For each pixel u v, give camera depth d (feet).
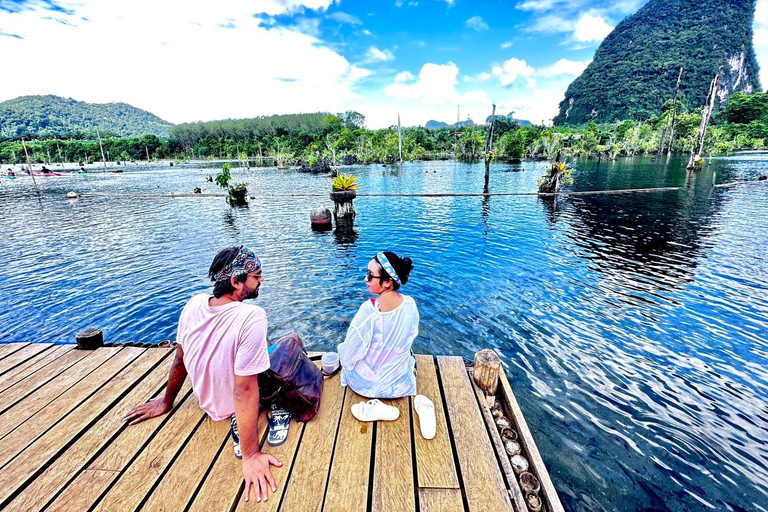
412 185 94.73
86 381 10.33
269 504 6.54
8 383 10.24
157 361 11.42
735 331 18.02
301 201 69.10
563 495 9.77
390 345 9.05
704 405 13.15
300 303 21.70
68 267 29.81
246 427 6.89
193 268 29.07
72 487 6.86
